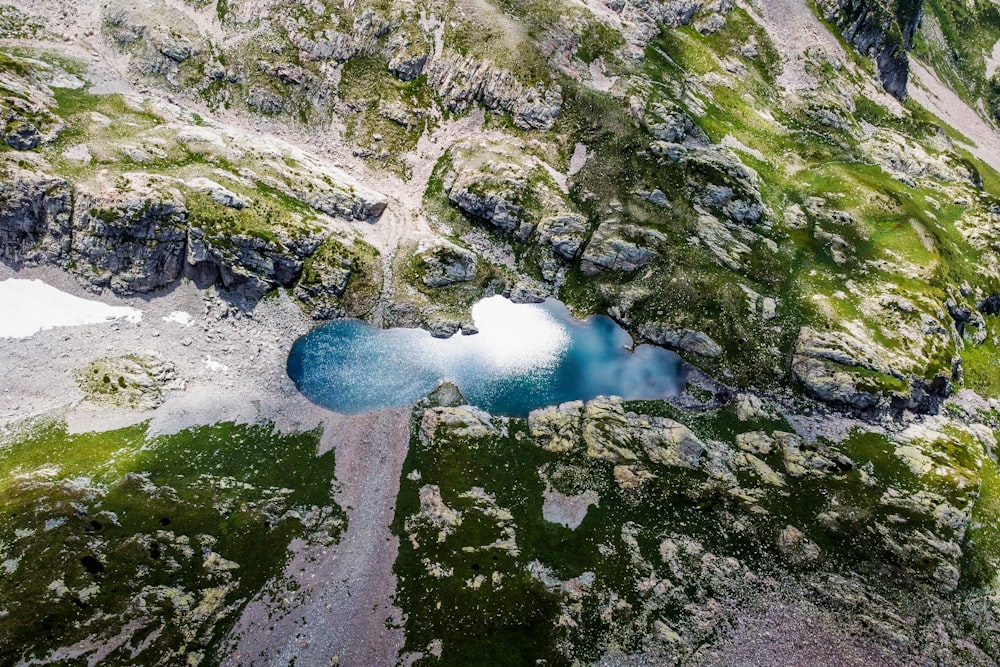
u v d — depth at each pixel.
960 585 71.88
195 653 59.34
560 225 106.12
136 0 115.56
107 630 57.84
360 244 100.88
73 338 81.62
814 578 71.31
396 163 115.25
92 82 104.81
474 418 85.00
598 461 81.38
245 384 85.00
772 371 93.69
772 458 83.44
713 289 99.75
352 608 66.25
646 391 91.88
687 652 64.38
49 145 89.19
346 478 78.38
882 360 92.31
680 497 78.06
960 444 87.56
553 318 102.44
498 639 64.12
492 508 75.88
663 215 108.50
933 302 101.06
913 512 77.56
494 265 106.38
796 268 106.06
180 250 88.81
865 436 87.31
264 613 64.06
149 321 86.88
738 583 70.38
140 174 89.38
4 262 84.38
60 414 74.56
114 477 69.50
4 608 56.03
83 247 85.19
